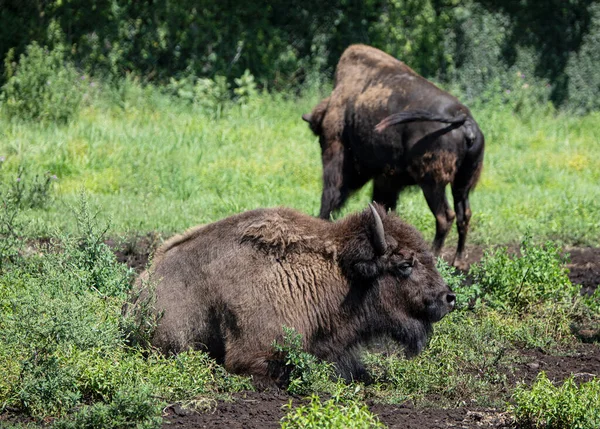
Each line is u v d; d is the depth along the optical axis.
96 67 72.31
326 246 23.09
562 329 28.50
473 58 81.88
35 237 35.38
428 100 35.28
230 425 19.69
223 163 53.94
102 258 26.52
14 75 68.31
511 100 78.56
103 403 20.55
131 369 21.27
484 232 42.53
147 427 18.95
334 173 38.50
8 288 25.53
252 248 22.88
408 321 23.56
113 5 72.56
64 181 48.38
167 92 71.94
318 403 19.28
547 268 31.03
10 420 19.81
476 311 29.34
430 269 23.62
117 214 41.62
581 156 63.94
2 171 46.91
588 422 19.34
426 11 79.44
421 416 21.09
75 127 58.47
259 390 22.05
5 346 21.16
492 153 64.12
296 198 48.12
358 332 23.48
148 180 49.38
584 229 43.94
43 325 21.08
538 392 20.48
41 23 71.62
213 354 23.03
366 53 38.97
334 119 38.38
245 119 65.75
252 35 75.62
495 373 24.58
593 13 83.94
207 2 74.75
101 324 22.48
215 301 22.69
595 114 80.44
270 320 22.36
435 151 34.69
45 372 20.39
